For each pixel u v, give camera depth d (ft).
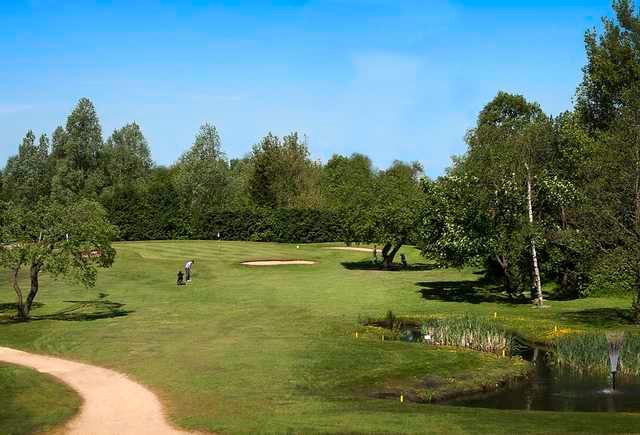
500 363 81.51
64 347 83.82
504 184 135.23
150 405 57.26
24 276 158.51
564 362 84.23
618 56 187.32
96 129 320.09
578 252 130.11
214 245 248.73
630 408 63.87
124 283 154.40
